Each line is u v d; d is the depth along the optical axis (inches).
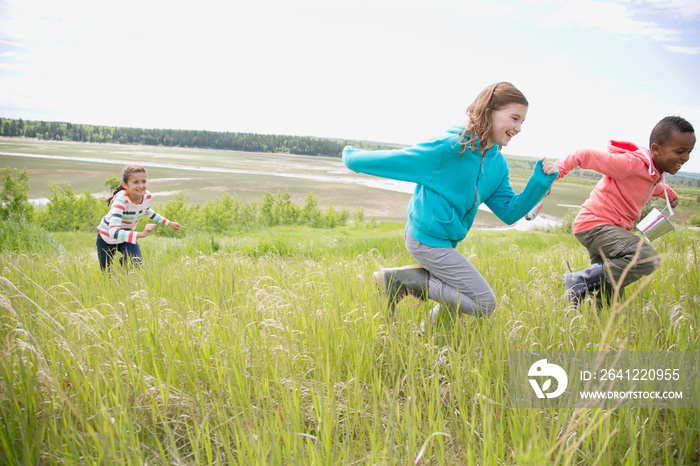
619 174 147.6
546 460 64.6
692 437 80.5
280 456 71.9
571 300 147.6
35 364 91.6
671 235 288.7
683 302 136.0
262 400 90.9
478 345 111.2
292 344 109.7
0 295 91.0
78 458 71.8
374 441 74.7
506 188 132.6
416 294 130.0
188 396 92.8
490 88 113.9
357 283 164.6
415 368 102.9
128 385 87.7
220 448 86.8
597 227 154.7
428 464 76.7
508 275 186.2
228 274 168.2
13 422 78.4
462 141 115.1
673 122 141.6
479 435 85.4
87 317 115.0
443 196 121.0
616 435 81.5
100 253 207.8
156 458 80.4
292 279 180.5
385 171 122.0
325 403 88.2
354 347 109.2
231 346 106.8
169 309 124.6
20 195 1610.5
